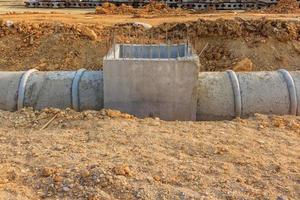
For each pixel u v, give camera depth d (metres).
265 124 9.69
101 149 8.20
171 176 7.20
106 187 6.82
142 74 10.42
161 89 10.51
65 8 32.34
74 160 7.66
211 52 19.41
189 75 10.40
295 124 9.67
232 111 10.90
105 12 27.42
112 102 10.66
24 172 7.32
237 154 8.05
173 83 10.46
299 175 7.40
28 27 21.09
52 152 8.05
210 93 10.95
